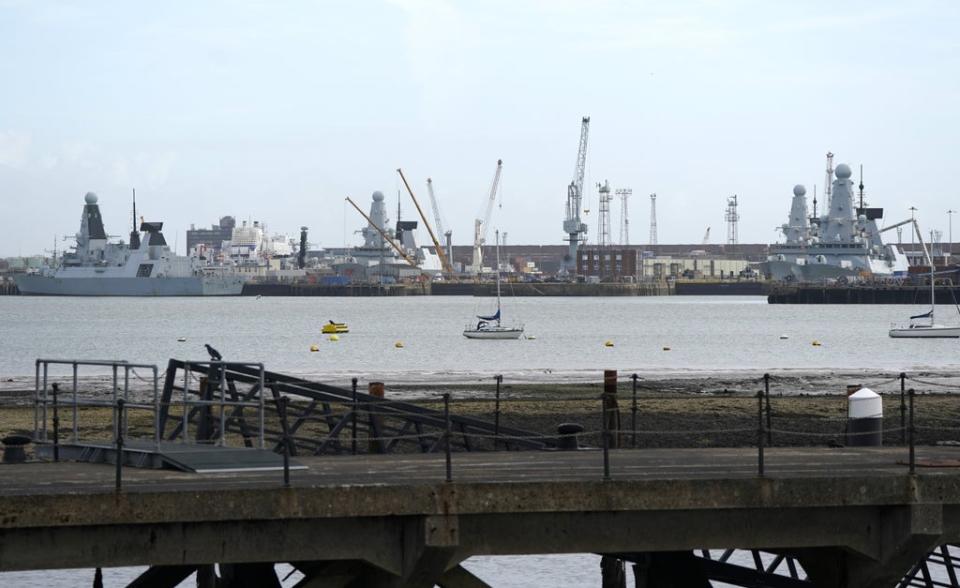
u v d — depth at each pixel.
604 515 18.42
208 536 17.31
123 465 21.59
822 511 19.02
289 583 30.14
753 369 96.06
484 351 129.75
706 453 23.77
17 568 16.80
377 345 142.38
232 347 138.62
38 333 169.75
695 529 18.70
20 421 48.41
